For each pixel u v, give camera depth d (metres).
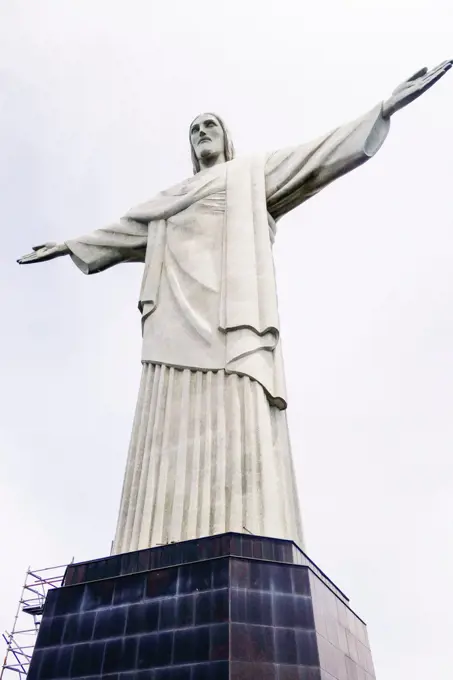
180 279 19.52
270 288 18.31
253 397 15.87
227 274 18.61
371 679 14.11
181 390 16.88
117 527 15.14
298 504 16.08
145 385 17.58
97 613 12.36
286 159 21.14
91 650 11.86
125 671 11.20
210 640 10.80
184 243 20.47
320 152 19.92
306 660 10.70
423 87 18.02
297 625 11.15
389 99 18.70
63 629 12.46
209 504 14.28
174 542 13.45
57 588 13.30
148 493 15.02
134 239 22.55
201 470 14.96
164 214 21.80
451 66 17.92
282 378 17.05
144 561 12.84
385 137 19.45
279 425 16.64
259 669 10.38
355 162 19.16
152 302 19.47
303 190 20.67
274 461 15.30
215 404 16.03
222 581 11.50
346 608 14.27
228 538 12.30
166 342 17.97
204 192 21.42
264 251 19.23
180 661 10.82
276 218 21.92
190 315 18.12
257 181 21.03
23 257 23.70
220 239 20.05
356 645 13.88
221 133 25.03
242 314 17.30
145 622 11.70
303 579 11.84
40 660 12.16
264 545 12.35
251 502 14.03
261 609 11.19
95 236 23.19
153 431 16.33
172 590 11.88
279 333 17.80
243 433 15.27
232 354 16.62
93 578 13.16
